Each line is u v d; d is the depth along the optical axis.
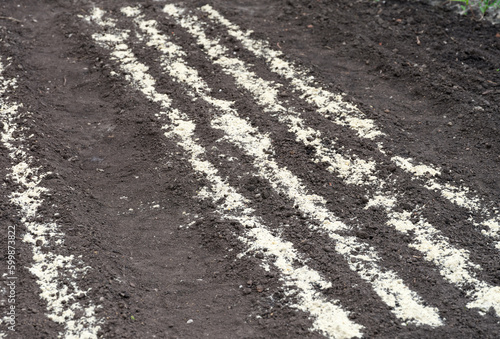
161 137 3.80
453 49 4.50
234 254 3.04
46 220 3.22
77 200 3.39
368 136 3.75
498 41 4.54
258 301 2.79
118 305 2.79
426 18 4.86
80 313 2.73
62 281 2.88
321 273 2.90
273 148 3.69
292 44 4.71
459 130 3.81
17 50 4.63
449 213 3.21
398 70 4.35
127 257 3.07
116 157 3.74
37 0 5.36
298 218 3.22
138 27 4.93
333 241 3.07
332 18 4.98
